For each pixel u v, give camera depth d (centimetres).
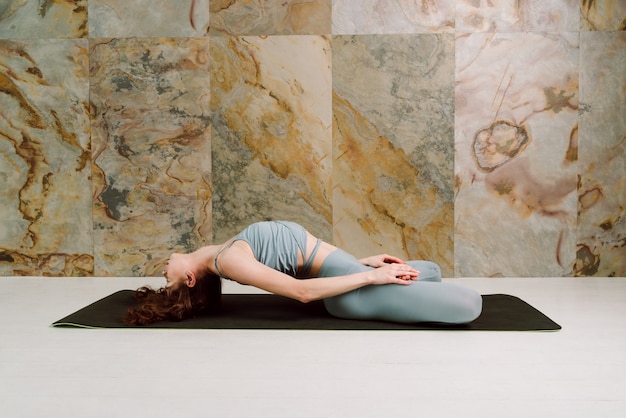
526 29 406
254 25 413
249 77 415
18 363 232
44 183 428
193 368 225
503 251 416
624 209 411
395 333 271
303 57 412
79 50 420
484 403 189
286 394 198
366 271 285
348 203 418
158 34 417
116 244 429
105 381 212
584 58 405
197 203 424
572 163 410
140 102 421
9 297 359
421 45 409
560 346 251
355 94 412
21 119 425
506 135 410
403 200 416
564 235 414
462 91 409
